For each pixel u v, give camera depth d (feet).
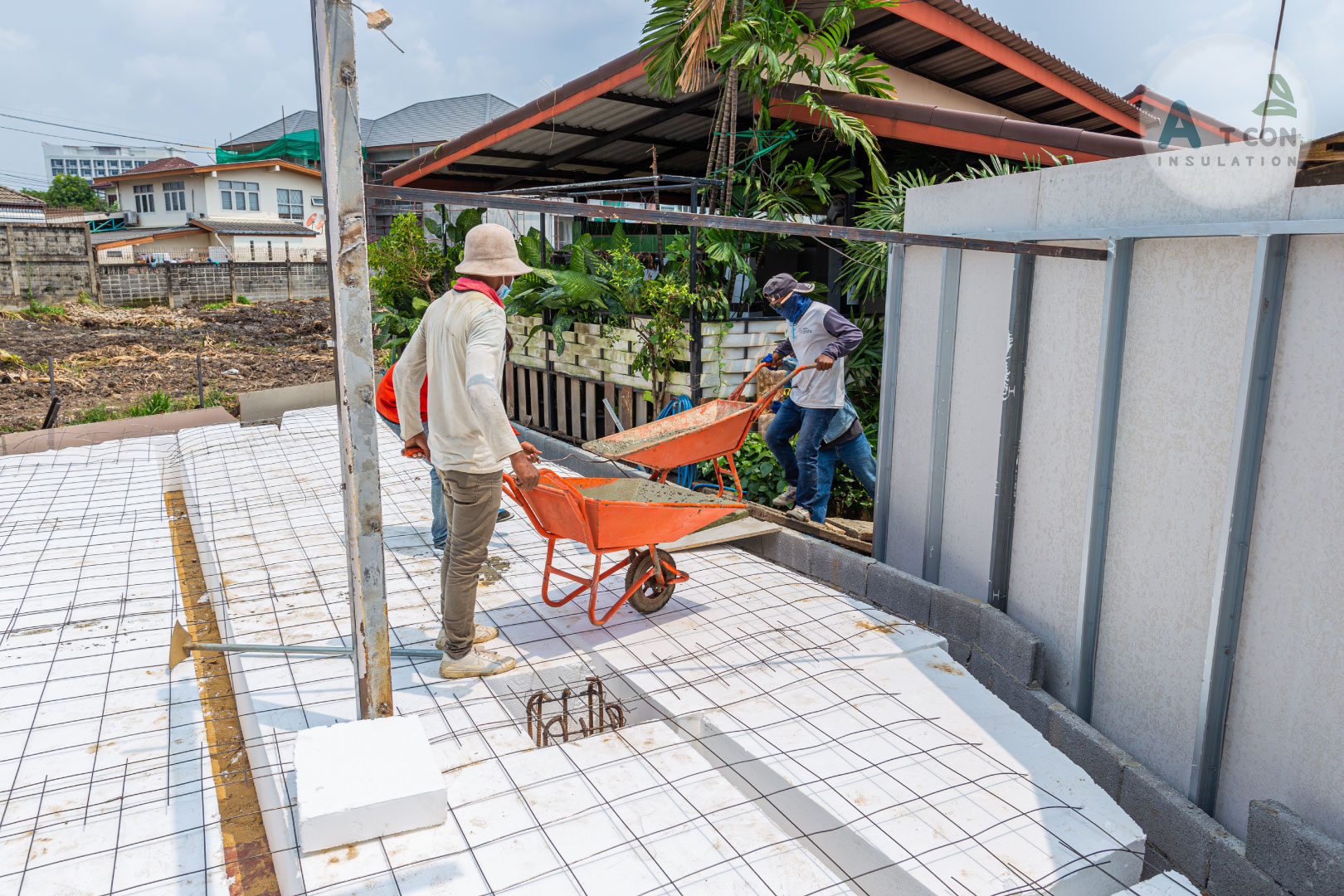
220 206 137.69
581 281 25.07
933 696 11.68
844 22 23.34
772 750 10.27
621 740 10.59
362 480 9.25
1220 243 9.53
